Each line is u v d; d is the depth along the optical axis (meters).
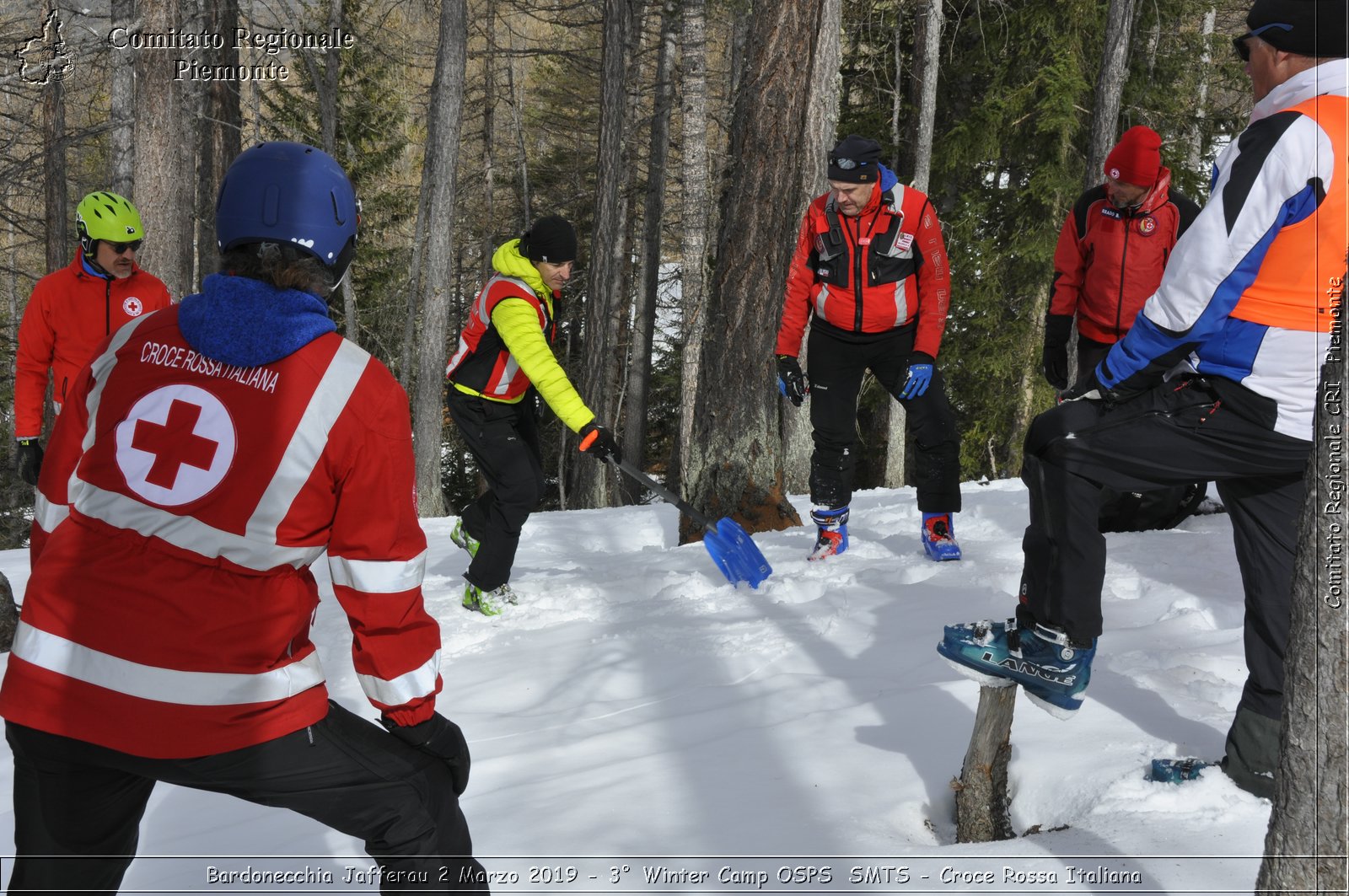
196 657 1.50
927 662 3.35
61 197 16.75
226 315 1.54
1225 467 2.08
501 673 3.80
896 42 15.90
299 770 1.58
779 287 6.11
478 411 4.31
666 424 23.72
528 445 4.49
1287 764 1.44
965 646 2.22
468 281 27.38
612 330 20.16
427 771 1.70
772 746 2.76
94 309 4.52
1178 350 1.99
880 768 2.59
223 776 1.55
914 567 4.52
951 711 2.86
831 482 4.94
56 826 1.56
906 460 18.88
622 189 20.41
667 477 20.61
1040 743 2.58
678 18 19.09
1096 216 4.43
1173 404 2.07
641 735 2.99
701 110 15.32
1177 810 2.18
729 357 6.11
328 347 1.57
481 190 25.33
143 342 1.59
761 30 5.99
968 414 17.23
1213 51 16.05
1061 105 14.63
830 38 11.06
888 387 4.73
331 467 1.54
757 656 3.63
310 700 1.59
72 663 1.50
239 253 1.59
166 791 2.91
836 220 4.47
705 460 6.21
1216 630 3.41
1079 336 4.64
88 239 4.41
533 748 3.01
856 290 4.50
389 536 1.58
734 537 4.47
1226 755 2.26
